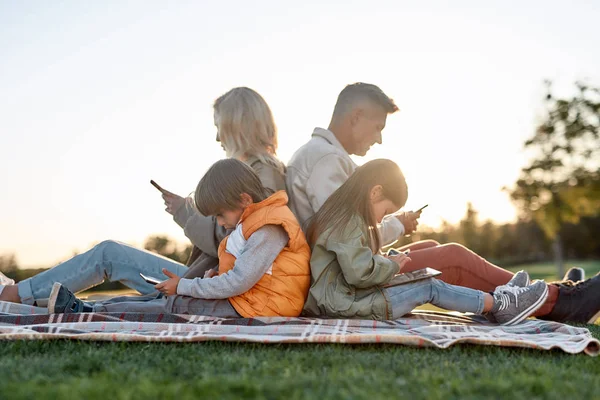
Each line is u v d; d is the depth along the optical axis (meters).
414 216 3.74
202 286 2.97
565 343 2.63
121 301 3.45
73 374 2.06
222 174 3.05
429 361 2.31
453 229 42.25
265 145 3.51
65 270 3.53
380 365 2.21
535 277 28.45
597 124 24.72
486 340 2.58
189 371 2.08
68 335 2.58
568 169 25.28
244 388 1.81
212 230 3.43
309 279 3.09
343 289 3.03
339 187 3.19
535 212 26.00
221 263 3.09
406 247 4.01
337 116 3.73
